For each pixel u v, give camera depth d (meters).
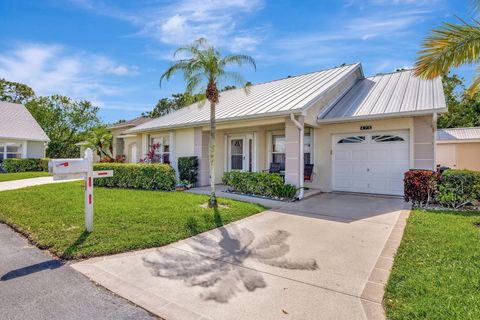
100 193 9.75
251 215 7.07
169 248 4.75
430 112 8.43
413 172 8.27
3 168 19.88
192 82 7.68
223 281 3.59
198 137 12.96
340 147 11.01
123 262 4.16
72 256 4.29
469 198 7.45
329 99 11.49
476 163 18.22
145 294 3.27
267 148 13.02
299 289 3.38
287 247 4.82
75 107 32.19
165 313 2.90
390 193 9.99
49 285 3.46
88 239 4.95
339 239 5.22
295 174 9.38
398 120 9.75
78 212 6.75
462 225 5.78
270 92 13.41
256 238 5.30
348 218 6.77
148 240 4.95
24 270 3.88
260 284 3.51
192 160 12.67
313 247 4.81
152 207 7.37
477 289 3.19
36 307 2.99
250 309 2.97
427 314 2.73
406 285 3.34
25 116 24.06
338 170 11.05
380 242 5.02
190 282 3.56
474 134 18.44
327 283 3.53
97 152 22.61
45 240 4.90
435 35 6.17
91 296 3.22
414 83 11.45
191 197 9.00
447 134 19.19
